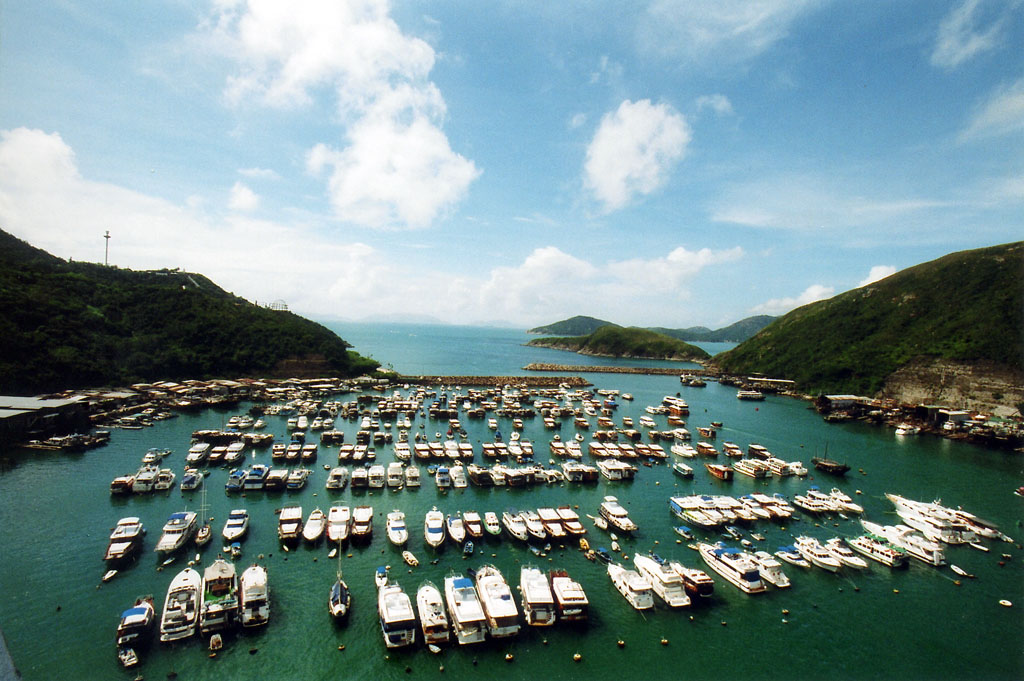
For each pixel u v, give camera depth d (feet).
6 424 275.18
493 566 163.53
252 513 198.29
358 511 188.44
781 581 159.94
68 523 185.57
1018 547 195.00
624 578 150.61
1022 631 142.10
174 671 114.11
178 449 280.10
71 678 110.32
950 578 169.78
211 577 133.39
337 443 304.91
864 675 123.13
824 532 202.08
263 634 127.75
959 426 398.42
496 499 223.71
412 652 123.54
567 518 194.90
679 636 134.41
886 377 549.13
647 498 233.14
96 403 346.74
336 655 121.70
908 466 303.68
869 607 151.64
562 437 348.59
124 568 155.63
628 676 119.14
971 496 252.01
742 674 121.49
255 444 290.97
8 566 155.33
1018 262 567.18
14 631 124.77
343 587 141.69
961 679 122.31
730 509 213.25
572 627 135.95
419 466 266.77
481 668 119.75
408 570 158.92
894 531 193.88
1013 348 474.90
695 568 169.27
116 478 226.99
